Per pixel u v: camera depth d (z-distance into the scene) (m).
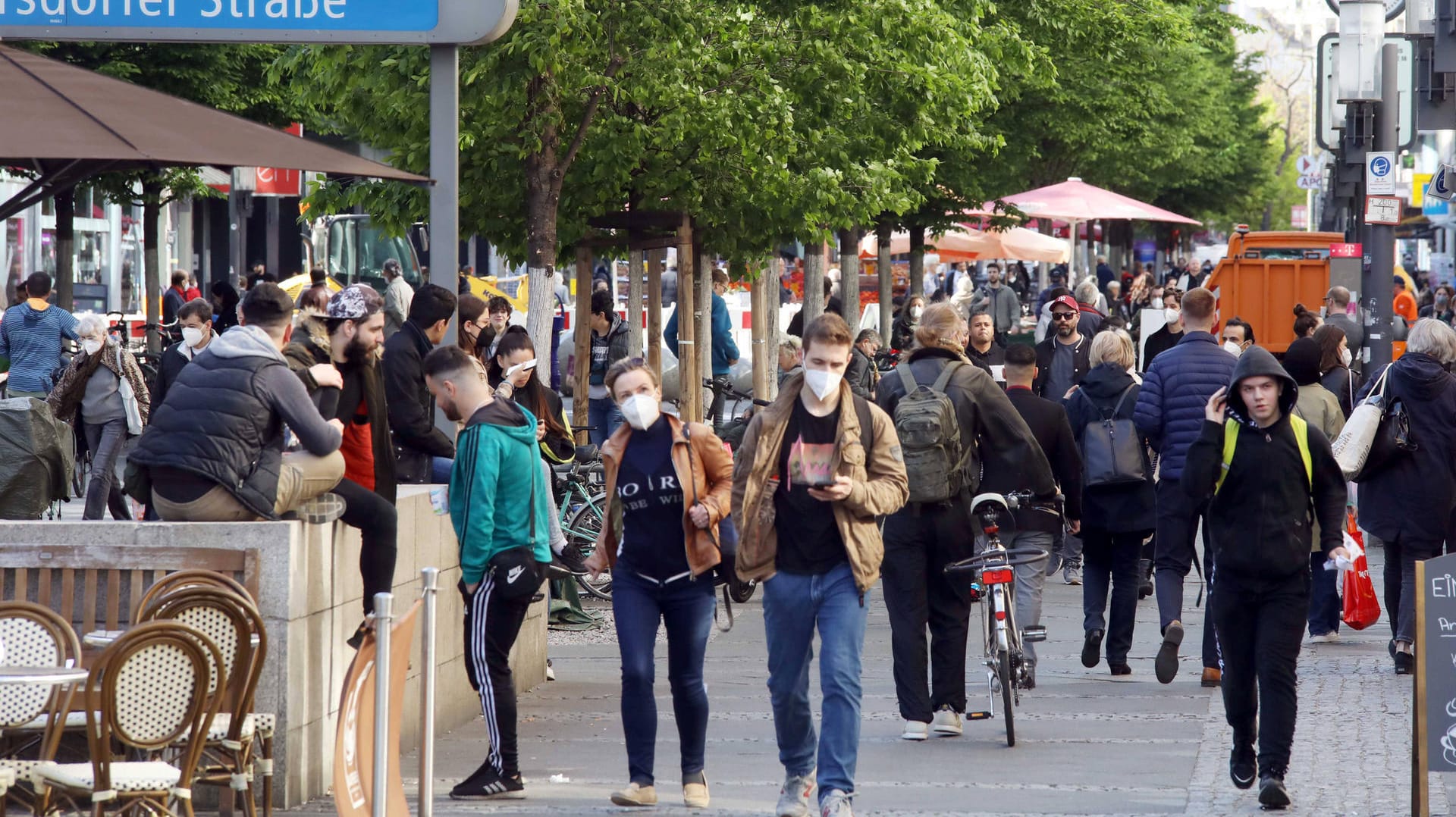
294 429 18.55
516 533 19.59
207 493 18.34
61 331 45.16
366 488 20.47
